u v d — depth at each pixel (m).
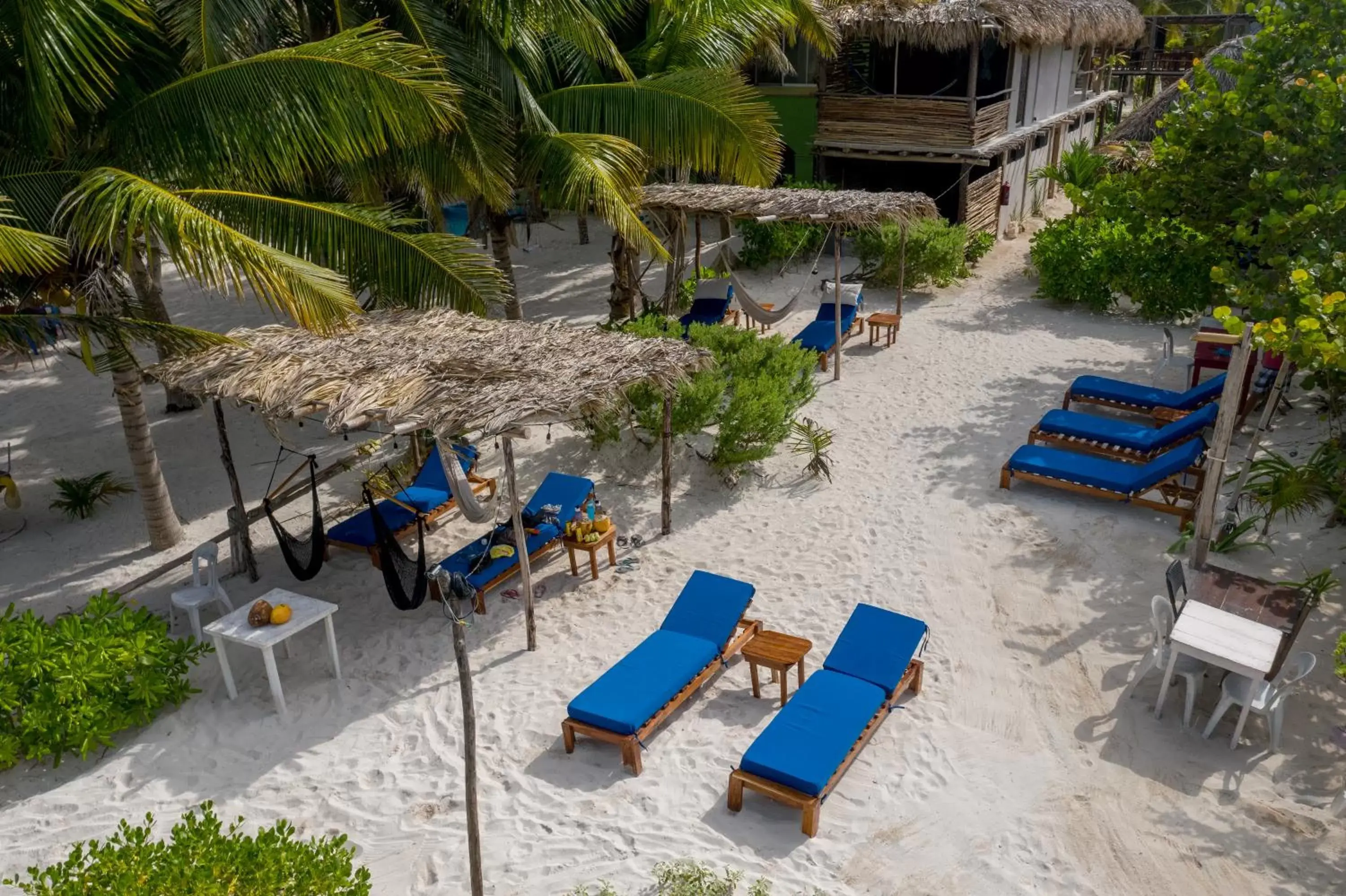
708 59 14.98
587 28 12.03
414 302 10.35
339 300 8.38
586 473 12.27
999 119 22.03
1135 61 37.94
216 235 7.88
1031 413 13.61
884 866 6.42
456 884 6.41
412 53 8.93
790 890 6.22
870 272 20.33
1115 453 11.88
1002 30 19.52
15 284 8.95
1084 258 17.81
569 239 24.44
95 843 5.46
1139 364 15.36
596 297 19.66
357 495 12.08
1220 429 8.23
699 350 9.62
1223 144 11.36
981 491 11.41
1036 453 11.35
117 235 8.84
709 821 6.86
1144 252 16.30
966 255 21.61
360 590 10.05
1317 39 11.05
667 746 7.61
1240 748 7.36
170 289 20.84
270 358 9.42
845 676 7.71
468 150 11.12
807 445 12.63
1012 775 7.19
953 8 19.36
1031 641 8.72
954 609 9.23
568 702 8.15
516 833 6.81
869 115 21.38
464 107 10.99
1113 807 6.86
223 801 7.27
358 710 8.21
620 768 7.40
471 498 8.62
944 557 10.09
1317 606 8.90
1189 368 14.56
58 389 15.94
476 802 5.83
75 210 8.30
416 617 9.53
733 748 7.54
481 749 7.67
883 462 12.34
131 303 9.94
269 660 7.98
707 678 8.12
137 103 8.84
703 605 8.57
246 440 13.81
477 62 11.25
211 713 8.22
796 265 21.39
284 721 8.09
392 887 6.42
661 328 14.02
